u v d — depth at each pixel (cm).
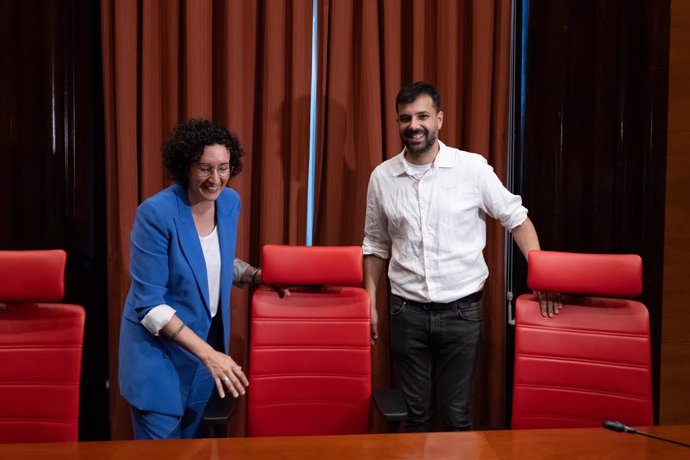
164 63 243
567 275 177
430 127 205
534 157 265
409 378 225
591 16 257
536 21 261
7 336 164
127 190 239
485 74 250
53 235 249
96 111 250
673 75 247
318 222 258
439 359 226
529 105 264
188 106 240
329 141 251
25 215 246
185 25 239
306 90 246
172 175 175
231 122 242
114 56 239
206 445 135
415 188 217
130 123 238
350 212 257
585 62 259
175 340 169
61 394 163
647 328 175
